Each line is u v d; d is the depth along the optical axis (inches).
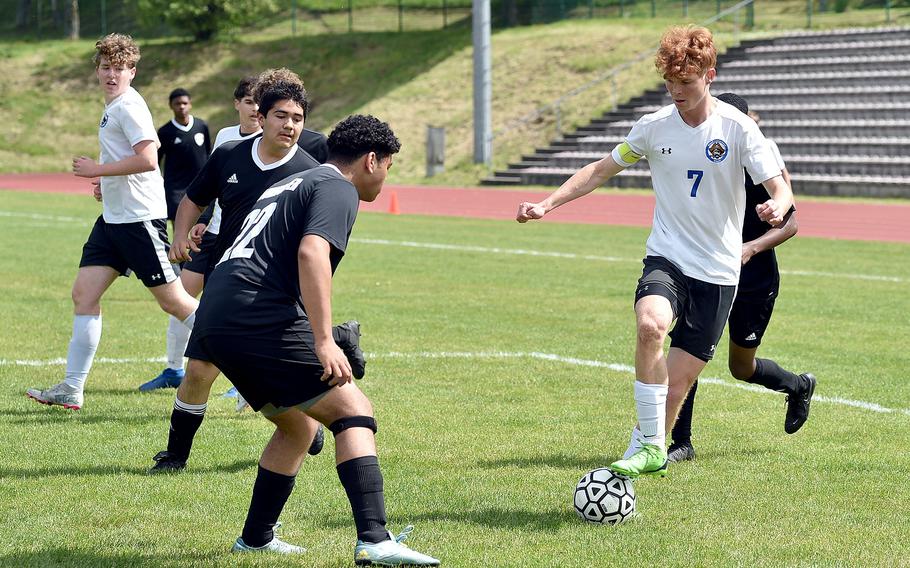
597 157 3548.2
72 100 5068.9
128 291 1355.8
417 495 562.9
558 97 4067.4
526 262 1675.7
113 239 746.8
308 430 459.8
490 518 525.0
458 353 959.6
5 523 509.4
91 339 744.3
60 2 6205.7
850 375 877.8
